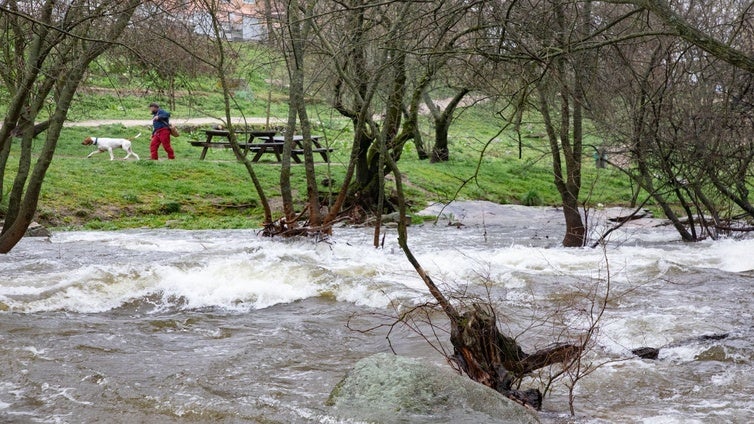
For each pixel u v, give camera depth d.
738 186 15.48
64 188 24.55
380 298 10.44
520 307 9.87
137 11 13.55
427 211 25.97
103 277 10.82
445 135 35.00
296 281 11.14
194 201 25.73
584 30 13.05
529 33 10.54
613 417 6.00
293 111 16.11
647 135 14.55
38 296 10.11
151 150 31.14
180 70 15.04
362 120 15.37
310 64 20.53
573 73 15.30
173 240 17.30
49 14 11.73
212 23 15.82
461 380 5.80
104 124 37.56
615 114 15.83
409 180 30.08
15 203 14.98
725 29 14.22
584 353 7.01
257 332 8.90
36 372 7.11
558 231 21.91
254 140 35.12
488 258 14.03
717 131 14.12
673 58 14.99
